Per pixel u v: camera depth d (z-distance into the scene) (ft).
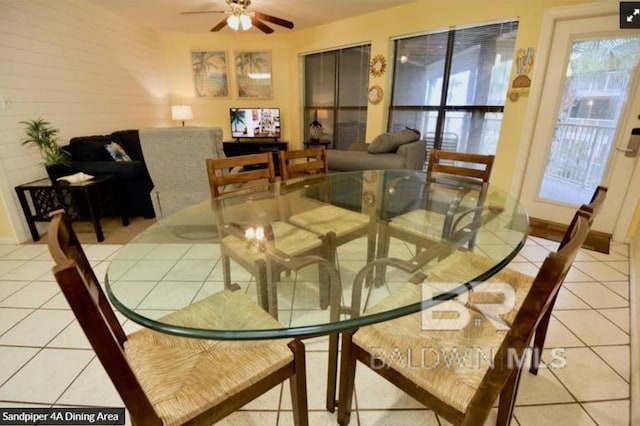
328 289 4.53
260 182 10.06
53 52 10.79
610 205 9.21
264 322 3.44
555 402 4.26
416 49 13.28
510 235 5.07
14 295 6.70
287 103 18.79
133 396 2.28
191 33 17.52
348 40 15.01
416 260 4.85
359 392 4.42
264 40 17.81
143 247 6.17
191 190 9.57
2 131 8.97
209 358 3.10
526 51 10.02
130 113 15.14
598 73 9.07
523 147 10.59
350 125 16.87
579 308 6.17
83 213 9.69
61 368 4.84
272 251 5.13
